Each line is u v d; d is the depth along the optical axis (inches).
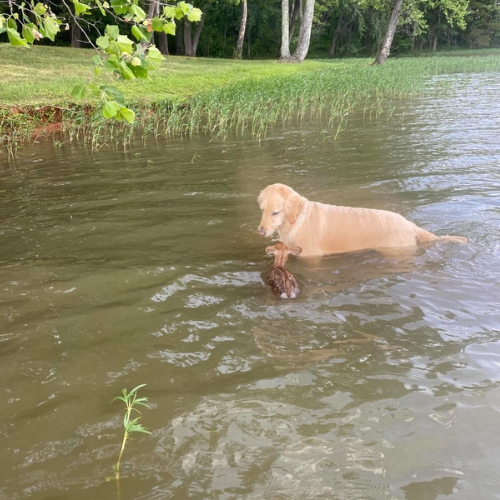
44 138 247.9
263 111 318.0
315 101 363.9
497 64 767.7
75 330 84.2
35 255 114.2
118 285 99.3
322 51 1387.8
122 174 183.8
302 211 111.7
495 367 73.5
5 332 83.5
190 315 88.7
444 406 65.7
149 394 69.0
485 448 59.1
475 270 104.9
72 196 157.9
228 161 202.4
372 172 179.6
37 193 161.5
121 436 61.7
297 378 71.9
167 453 59.1
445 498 52.4
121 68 77.7
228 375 72.9
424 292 96.3
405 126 275.6
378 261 109.7
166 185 169.0
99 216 139.3
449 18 875.4
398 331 83.7
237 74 495.2
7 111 257.6
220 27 1196.5
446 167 183.2
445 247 115.2
